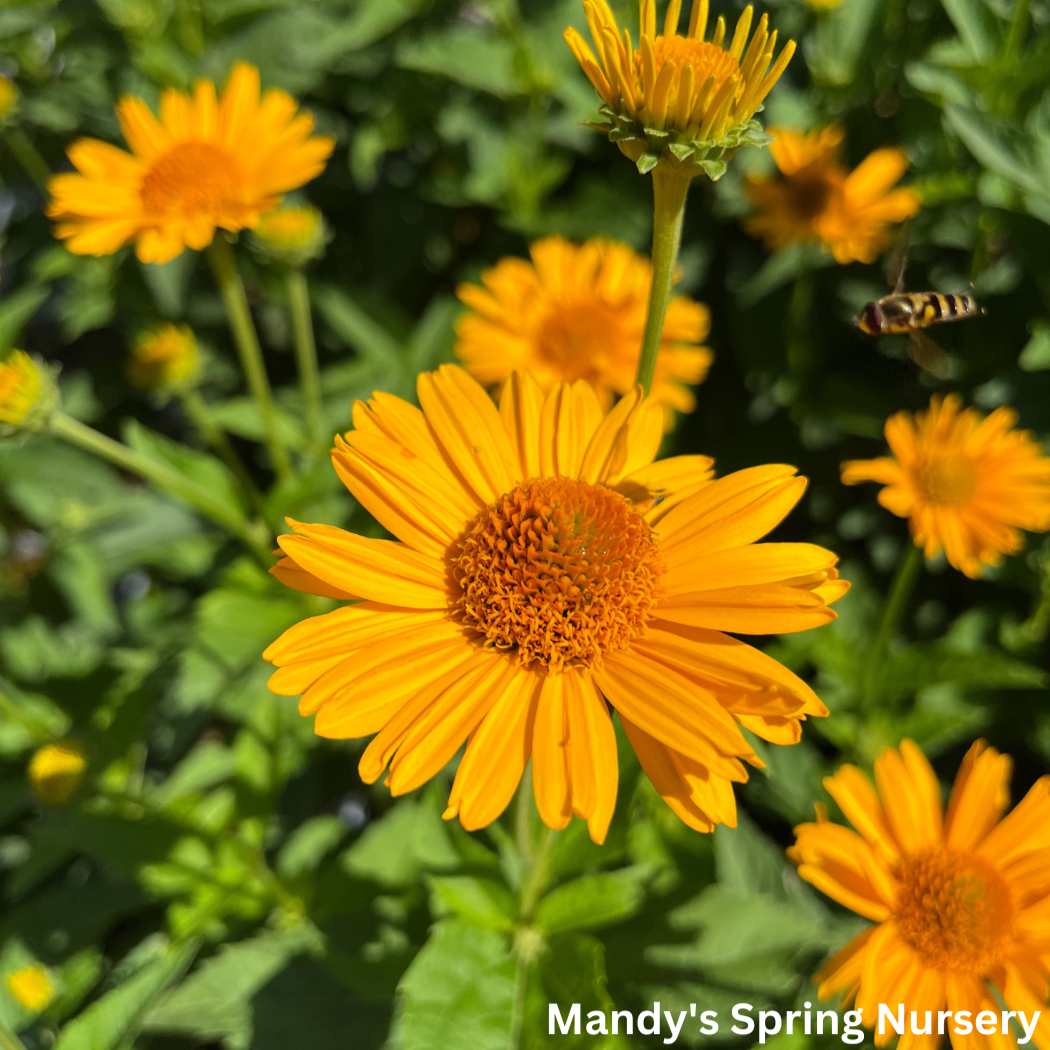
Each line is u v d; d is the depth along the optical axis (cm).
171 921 23
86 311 34
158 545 30
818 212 27
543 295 27
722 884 24
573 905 20
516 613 17
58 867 28
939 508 24
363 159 33
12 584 35
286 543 17
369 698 16
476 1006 19
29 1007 23
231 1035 22
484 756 16
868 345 31
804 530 31
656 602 17
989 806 20
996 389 28
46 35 35
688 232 32
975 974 19
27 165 33
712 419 33
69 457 34
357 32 30
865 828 20
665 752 16
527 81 30
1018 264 29
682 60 16
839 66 29
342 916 24
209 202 24
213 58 32
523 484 18
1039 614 27
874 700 26
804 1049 20
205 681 25
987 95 26
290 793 29
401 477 18
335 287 33
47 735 25
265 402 26
